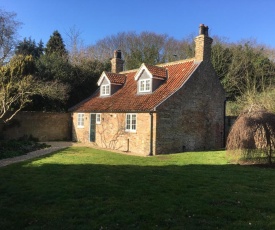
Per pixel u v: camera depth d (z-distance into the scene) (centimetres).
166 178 1119
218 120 2564
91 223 657
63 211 736
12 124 2678
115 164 1466
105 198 841
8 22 2648
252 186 1025
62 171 1229
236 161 1633
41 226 645
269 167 1475
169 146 2158
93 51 4953
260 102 2461
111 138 2488
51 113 2950
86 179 1077
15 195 876
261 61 3897
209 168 1402
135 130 2236
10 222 670
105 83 2870
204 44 2434
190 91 2311
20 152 1872
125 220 671
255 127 1551
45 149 2128
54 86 2902
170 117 2169
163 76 2420
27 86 2591
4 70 2577
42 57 3344
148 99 2266
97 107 2689
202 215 709
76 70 3322
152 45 4681
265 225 648
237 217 700
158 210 738
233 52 4119
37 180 1058
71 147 2292
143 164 1499
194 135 2344
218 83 2567
